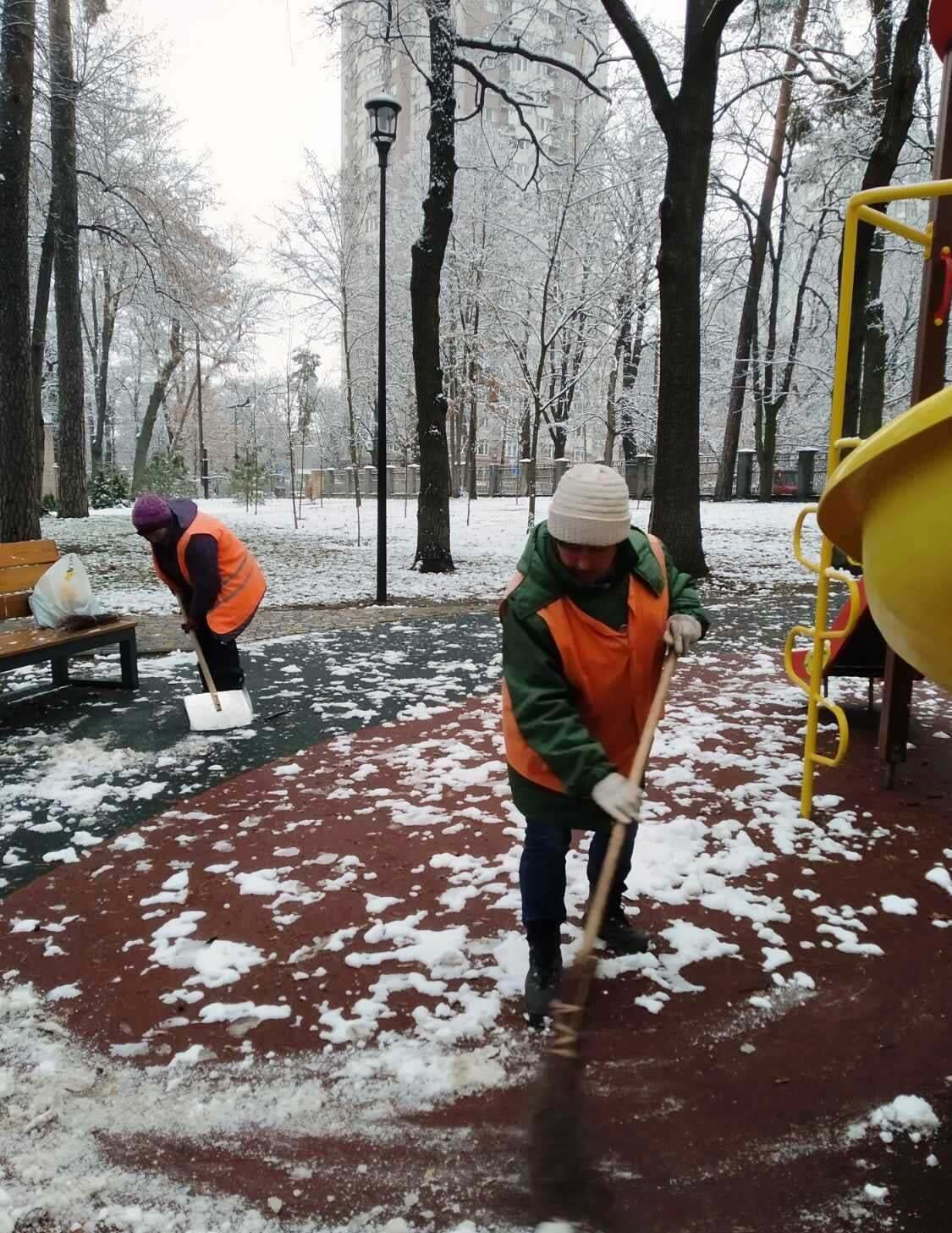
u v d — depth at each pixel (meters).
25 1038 2.54
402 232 29.42
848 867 3.58
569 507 2.23
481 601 10.82
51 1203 1.96
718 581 11.66
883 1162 2.07
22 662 5.43
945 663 1.90
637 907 3.25
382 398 10.47
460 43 13.14
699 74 10.31
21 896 3.41
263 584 5.94
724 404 30.80
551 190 22.05
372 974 2.84
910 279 26.19
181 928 3.13
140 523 5.49
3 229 11.95
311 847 3.80
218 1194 2.00
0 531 12.38
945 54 4.03
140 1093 2.32
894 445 1.76
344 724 5.61
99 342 34.94
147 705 6.09
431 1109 2.25
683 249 10.79
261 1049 2.48
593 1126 2.19
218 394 56.41
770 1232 1.88
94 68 20.28
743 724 5.50
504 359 27.52
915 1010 2.65
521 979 2.79
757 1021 2.60
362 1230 1.90
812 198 26.69
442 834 3.91
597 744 2.22
